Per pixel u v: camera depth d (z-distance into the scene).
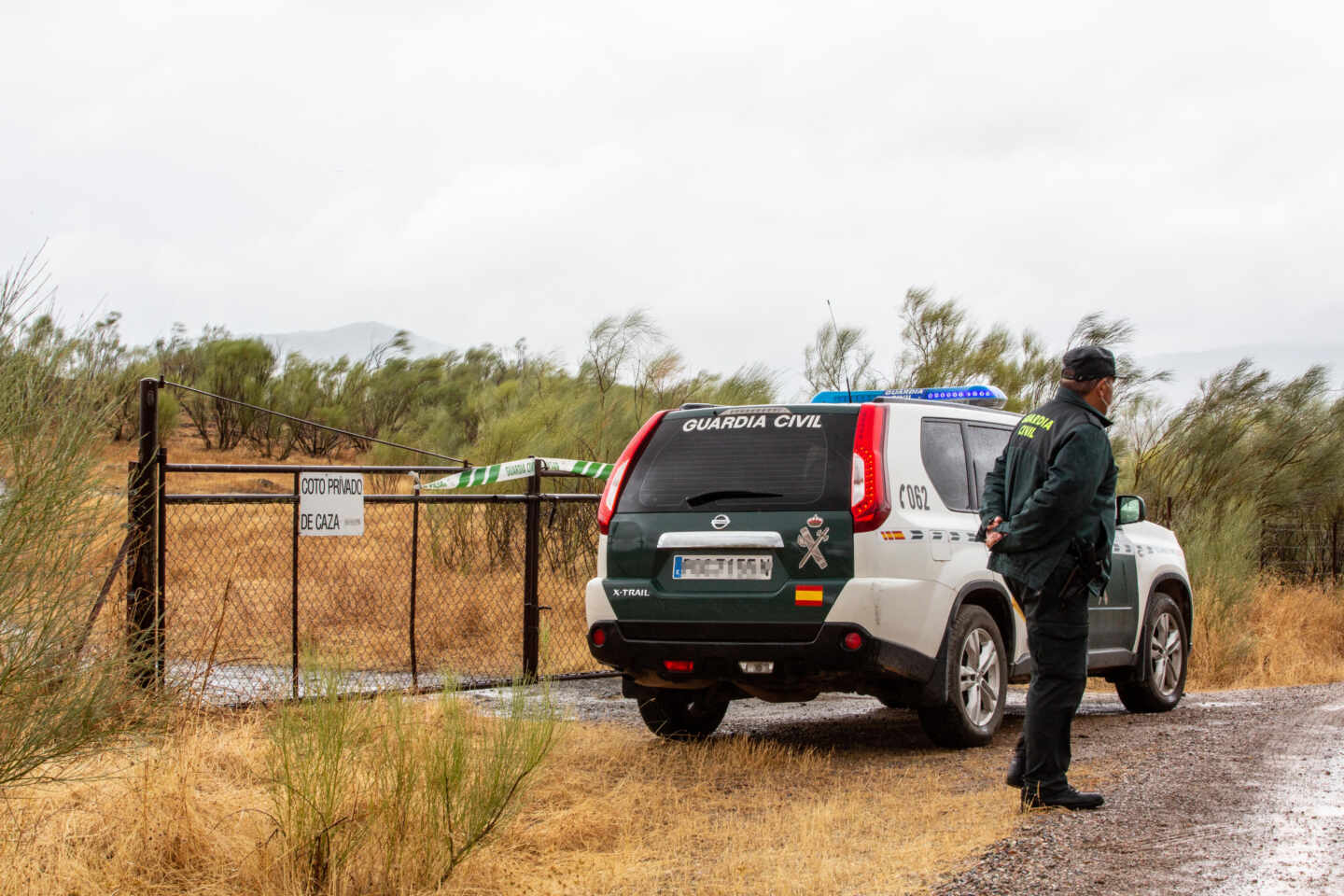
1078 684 5.43
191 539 15.30
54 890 4.25
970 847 4.86
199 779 5.38
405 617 11.57
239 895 4.44
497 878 4.69
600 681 10.05
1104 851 4.69
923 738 7.80
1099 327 18.48
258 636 10.31
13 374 4.50
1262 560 17.75
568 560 13.58
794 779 6.43
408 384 36.44
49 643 4.57
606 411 17.02
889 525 6.76
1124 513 8.52
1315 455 18.30
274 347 38.06
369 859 4.61
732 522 6.90
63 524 4.56
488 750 5.14
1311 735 7.21
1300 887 4.19
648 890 4.53
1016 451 5.59
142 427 7.31
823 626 6.64
